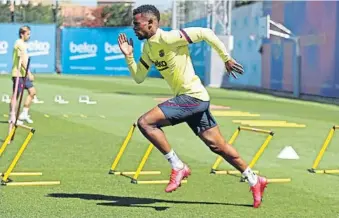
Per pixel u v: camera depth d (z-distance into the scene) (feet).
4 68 189.26
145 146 54.39
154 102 102.83
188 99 31.19
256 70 145.07
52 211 31.35
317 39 116.47
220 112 90.02
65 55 197.36
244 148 55.36
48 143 54.60
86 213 31.12
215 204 33.73
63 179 39.50
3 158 46.57
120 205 33.01
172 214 31.30
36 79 165.68
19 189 36.27
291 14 125.90
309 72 120.16
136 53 189.67
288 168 45.85
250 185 33.01
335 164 48.08
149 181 39.19
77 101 101.35
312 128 71.61
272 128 70.90
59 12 225.35
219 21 159.22
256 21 142.20
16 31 189.26
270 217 31.27
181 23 179.32
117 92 125.39
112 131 64.13
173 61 31.01
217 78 157.58
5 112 81.46
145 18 30.83
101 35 195.62
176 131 65.67
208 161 47.67
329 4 112.27
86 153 49.85
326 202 34.99
